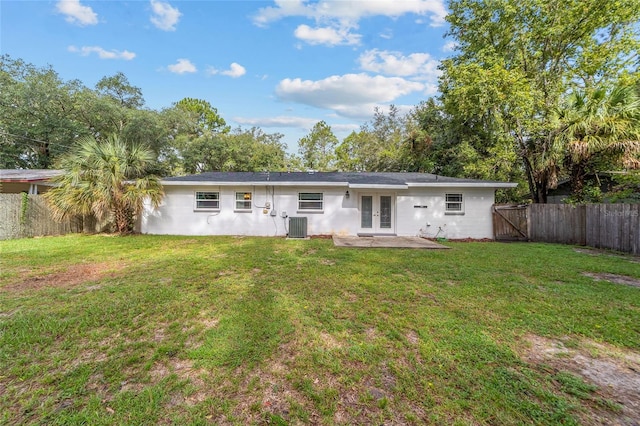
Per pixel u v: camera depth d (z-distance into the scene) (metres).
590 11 12.49
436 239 11.45
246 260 7.01
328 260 7.09
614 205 8.71
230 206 12.09
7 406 2.20
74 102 20.81
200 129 29.78
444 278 5.55
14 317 3.70
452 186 11.51
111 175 10.51
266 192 12.09
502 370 2.67
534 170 13.20
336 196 12.07
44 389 2.39
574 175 10.88
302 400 2.28
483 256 7.62
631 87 10.05
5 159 20.14
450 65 15.12
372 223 12.18
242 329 3.40
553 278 5.58
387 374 2.61
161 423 2.04
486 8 14.66
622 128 9.28
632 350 3.05
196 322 3.62
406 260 7.06
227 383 2.47
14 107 19.42
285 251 8.25
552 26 13.07
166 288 4.86
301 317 3.75
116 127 22.81
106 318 3.70
